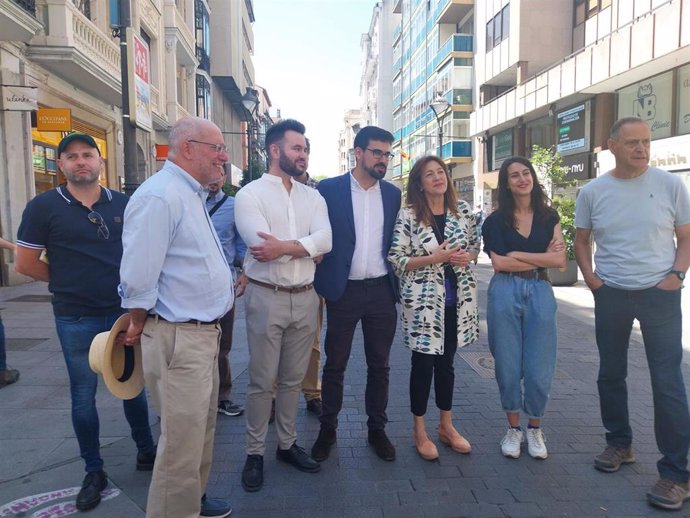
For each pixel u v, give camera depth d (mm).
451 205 3512
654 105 16141
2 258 10781
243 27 40438
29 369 5328
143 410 3270
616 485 3148
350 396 4727
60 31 10930
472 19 31578
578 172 19891
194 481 2488
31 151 11195
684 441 2967
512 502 2965
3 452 3531
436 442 3752
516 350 3494
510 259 3426
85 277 2953
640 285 3084
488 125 26328
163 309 2439
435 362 3613
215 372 2758
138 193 2404
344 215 3402
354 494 3057
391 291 3543
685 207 3062
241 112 42312
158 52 18859
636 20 15062
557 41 23703
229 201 4047
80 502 2879
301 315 3232
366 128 3400
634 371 5371
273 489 3113
